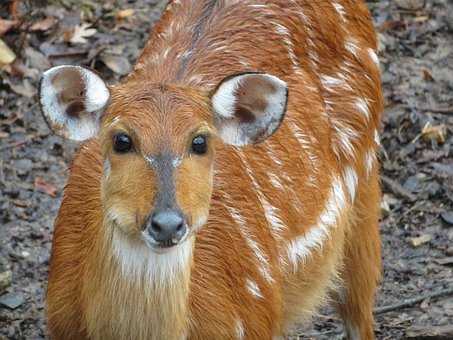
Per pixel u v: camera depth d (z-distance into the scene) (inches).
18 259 410.6
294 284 330.0
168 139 266.7
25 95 477.4
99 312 285.1
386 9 542.3
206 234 297.0
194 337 293.3
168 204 260.7
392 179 456.8
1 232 420.5
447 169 460.1
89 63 496.1
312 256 335.0
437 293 406.0
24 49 494.6
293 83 333.1
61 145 458.3
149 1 535.8
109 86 280.5
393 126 476.1
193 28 329.4
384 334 390.9
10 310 389.7
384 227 437.1
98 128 280.1
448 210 443.5
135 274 277.4
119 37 511.2
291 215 322.7
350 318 378.3
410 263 422.9
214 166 305.6
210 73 317.1
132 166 266.7
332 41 348.2
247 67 322.7
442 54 518.3
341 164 349.4
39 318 386.9
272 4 337.1
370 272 372.8
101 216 284.0
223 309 294.8
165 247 263.0
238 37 327.9
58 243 303.6
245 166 311.9
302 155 328.5
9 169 446.3
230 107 278.5
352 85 353.1
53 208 432.5
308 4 343.0
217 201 301.9
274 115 282.4
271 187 317.1
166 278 277.9
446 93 497.7
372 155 364.8
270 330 313.0
